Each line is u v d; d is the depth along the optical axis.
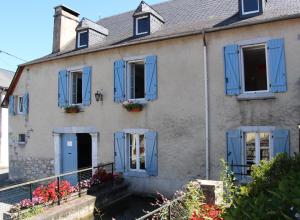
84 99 12.09
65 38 14.45
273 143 8.62
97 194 9.10
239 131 9.08
